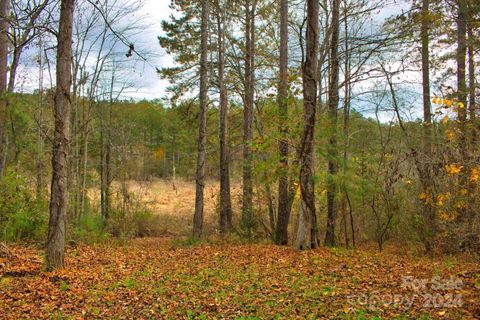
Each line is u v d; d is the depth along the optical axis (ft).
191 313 21.65
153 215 66.23
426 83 42.80
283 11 48.73
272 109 39.27
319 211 48.24
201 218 54.29
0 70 42.24
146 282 28.19
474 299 21.54
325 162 41.68
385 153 40.57
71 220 53.21
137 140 89.45
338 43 41.96
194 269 32.14
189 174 113.09
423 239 39.40
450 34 41.04
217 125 71.51
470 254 35.76
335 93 42.60
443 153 35.06
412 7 38.09
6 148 46.37
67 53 29.66
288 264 32.32
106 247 46.91
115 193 70.33
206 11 55.42
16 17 31.01
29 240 46.83
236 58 57.41
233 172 67.46
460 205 35.24
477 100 32.45
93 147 76.89
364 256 34.88
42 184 50.44
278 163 39.32
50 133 53.83
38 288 26.14
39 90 53.21
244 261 34.81
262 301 23.16
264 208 57.26
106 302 23.99
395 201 40.45
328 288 24.62
